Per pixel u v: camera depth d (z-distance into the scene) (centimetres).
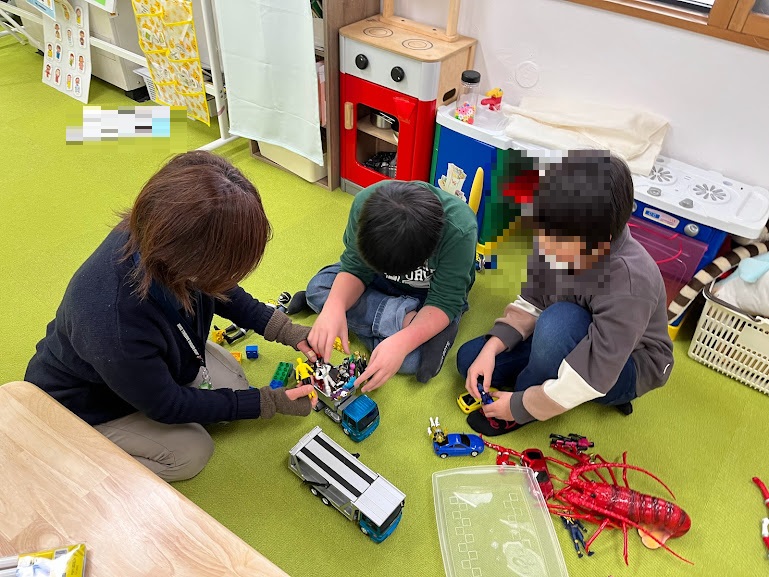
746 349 147
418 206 108
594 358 114
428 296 143
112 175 218
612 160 104
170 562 64
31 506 68
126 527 67
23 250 181
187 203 72
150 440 116
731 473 133
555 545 116
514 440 137
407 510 122
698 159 163
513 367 143
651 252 159
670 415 145
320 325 134
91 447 74
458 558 113
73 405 107
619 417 144
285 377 145
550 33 169
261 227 79
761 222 142
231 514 119
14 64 285
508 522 119
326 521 119
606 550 117
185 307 91
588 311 127
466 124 171
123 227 90
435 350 144
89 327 87
